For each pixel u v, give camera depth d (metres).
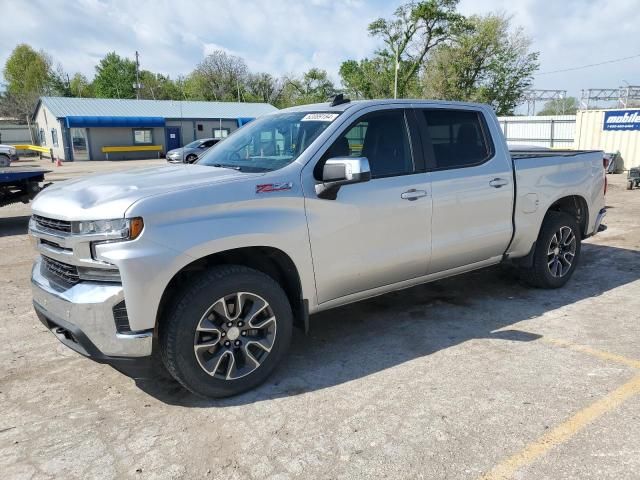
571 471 2.59
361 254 3.88
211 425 3.11
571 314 4.76
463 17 42.31
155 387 3.62
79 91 92.56
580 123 21.34
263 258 3.69
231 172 3.63
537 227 5.10
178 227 3.08
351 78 47.84
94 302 3.01
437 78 43.75
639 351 3.95
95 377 3.79
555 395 3.32
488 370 3.70
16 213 12.30
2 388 3.64
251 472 2.67
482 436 2.91
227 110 46.66
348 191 3.78
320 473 2.64
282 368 3.83
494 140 4.77
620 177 18.00
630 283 5.67
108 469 2.72
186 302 3.15
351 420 3.12
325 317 4.87
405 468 2.66
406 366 3.80
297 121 4.13
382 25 43.34
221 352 3.33
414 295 5.42
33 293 3.56
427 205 4.19
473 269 4.81
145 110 43.41
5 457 2.84
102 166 32.94
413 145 4.21
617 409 3.14
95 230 2.98
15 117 67.75
